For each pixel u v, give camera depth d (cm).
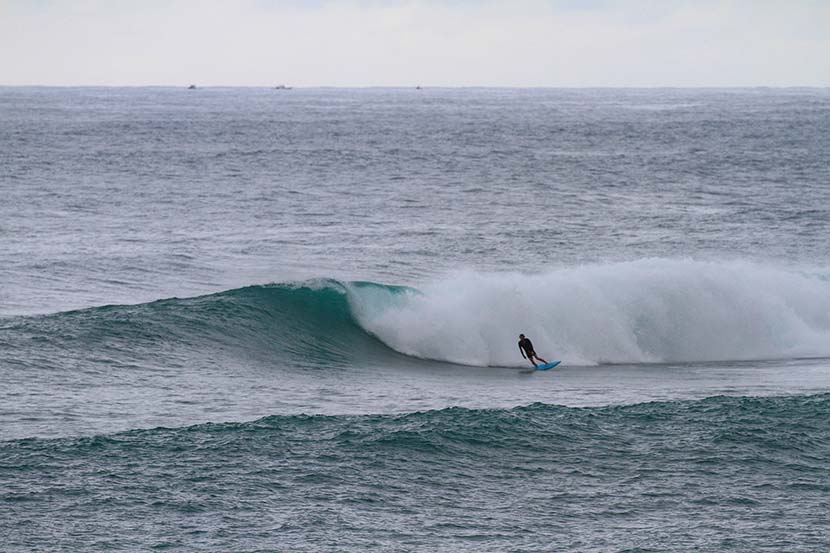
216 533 4631
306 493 5191
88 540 4503
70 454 5656
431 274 14612
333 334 10206
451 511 5031
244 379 8556
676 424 6575
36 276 13625
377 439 6056
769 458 5912
